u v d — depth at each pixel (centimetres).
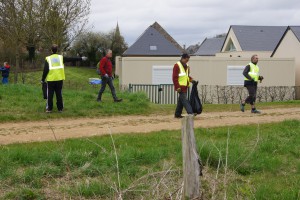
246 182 680
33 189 622
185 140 530
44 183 652
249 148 860
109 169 705
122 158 739
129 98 1619
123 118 1327
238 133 1038
